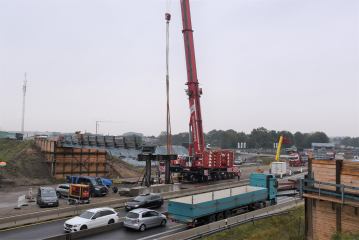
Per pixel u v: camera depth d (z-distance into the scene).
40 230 17.06
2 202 25.83
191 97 36.78
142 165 65.81
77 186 25.12
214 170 41.94
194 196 19.19
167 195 29.22
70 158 45.00
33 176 41.00
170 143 32.53
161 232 17.22
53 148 43.66
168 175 32.38
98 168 47.66
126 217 17.73
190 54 36.06
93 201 26.14
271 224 19.41
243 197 20.89
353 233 12.26
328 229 13.31
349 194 12.27
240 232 17.14
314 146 152.25
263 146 155.88
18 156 43.88
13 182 35.94
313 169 14.06
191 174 39.00
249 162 82.81
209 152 39.59
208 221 17.97
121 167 51.91
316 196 13.44
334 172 13.11
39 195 24.36
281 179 43.38
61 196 28.50
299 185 14.20
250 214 19.92
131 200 23.58
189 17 36.00
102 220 17.48
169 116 30.97
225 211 19.44
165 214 20.95
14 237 15.64
